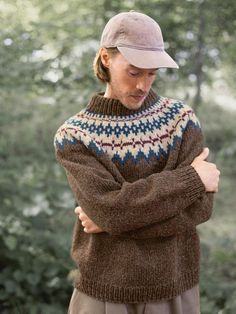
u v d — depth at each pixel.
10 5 4.73
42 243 3.95
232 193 6.62
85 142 1.82
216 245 4.29
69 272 3.90
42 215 4.12
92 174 1.77
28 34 4.43
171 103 1.90
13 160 4.54
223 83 6.97
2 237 3.85
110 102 1.83
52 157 4.86
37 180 4.15
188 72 5.33
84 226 1.84
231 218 5.87
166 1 5.13
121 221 1.72
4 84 4.27
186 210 1.77
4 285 3.82
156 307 1.83
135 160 1.81
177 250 1.86
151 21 1.77
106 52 1.79
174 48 5.26
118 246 1.81
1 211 3.95
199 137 1.88
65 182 4.19
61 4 5.23
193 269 1.91
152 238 1.81
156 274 1.80
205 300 3.69
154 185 1.71
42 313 3.77
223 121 7.46
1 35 4.32
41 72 4.27
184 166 1.79
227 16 5.21
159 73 5.02
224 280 4.10
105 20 5.10
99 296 1.84
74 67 4.24
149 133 1.83
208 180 1.76
